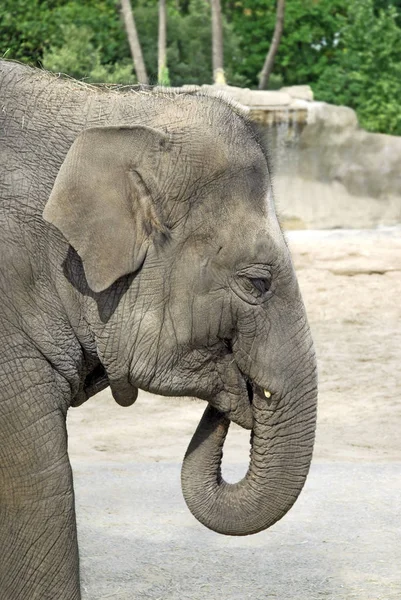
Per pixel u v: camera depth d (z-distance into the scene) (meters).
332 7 54.44
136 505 8.92
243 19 55.44
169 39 49.84
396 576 7.31
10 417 5.00
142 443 12.25
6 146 5.05
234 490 5.39
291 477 5.23
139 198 4.98
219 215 5.07
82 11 47.44
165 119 5.12
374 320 18.98
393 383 15.23
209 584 7.15
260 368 5.16
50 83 5.29
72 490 5.13
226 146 5.08
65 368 5.12
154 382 5.21
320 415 13.68
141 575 7.30
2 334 4.97
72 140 5.12
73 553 5.14
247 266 5.09
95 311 5.11
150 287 5.08
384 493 9.32
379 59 44.69
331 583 7.17
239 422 5.33
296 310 5.20
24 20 33.44
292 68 55.00
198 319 5.12
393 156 38.53
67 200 4.88
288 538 8.09
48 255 5.02
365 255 22.12
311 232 33.19
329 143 38.53
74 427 13.05
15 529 5.09
